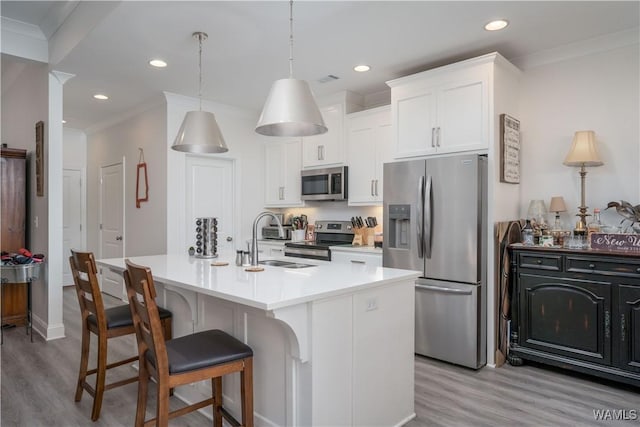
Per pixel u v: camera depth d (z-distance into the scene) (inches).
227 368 70.9
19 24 137.0
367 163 167.6
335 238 189.5
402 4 101.4
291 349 71.1
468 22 111.5
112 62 138.3
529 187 139.2
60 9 127.3
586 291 109.3
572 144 124.3
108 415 92.6
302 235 197.6
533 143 138.5
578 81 129.5
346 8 102.9
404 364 90.0
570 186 131.0
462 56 135.3
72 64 139.9
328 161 181.9
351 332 77.7
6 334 154.4
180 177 182.7
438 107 135.9
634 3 101.9
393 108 148.2
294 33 116.9
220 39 120.6
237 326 86.0
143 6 101.4
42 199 153.8
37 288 159.5
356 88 170.9
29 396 102.0
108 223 228.7
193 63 140.0
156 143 185.9
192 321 98.0
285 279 82.5
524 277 121.4
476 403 99.2
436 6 102.6
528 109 139.4
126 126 210.7
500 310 125.6
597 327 107.3
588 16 108.7
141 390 74.0
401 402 89.2
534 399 101.3
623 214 116.0
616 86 122.9
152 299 64.4
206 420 90.7
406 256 137.2
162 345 64.7
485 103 125.6
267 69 146.6
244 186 206.1
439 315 128.5
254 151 211.3
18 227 164.9
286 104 81.8
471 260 122.0
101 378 90.4
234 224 202.4
